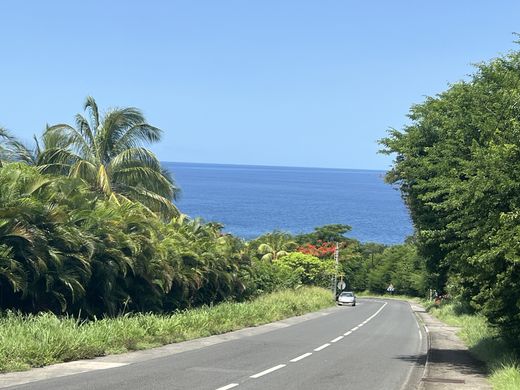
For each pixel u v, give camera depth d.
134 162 30.66
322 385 11.46
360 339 22.78
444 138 15.75
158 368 12.88
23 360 12.34
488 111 14.30
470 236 12.13
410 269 99.38
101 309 21.73
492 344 16.59
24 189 18.11
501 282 11.42
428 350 19.12
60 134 30.16
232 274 36.53
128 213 23.39
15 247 17.36
